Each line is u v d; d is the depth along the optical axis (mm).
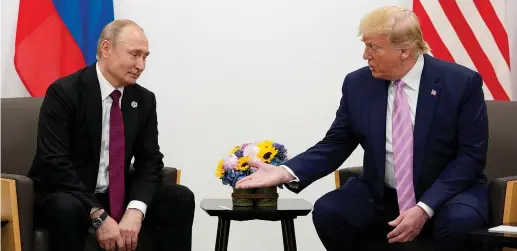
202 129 4289
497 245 2707
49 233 2904
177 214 3174
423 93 2986
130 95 3211
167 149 4273
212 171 4305
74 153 3131
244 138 4301
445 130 2975
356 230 3055
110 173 3129
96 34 4066
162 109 4262
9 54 4129
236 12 4270
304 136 4328
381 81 3070
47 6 4055
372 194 3082
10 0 4117
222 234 3143
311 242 4363
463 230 2758
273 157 3205
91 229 3051
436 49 4152
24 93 4145
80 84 3127
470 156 2943
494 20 4164
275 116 4312
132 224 2996
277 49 4297
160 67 4246
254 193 3146
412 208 2836
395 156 3002
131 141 3176
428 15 4160
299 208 3098
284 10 4285
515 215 2842
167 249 3168
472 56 4160
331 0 4305
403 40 2908
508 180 2854
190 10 4250
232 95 4293
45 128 3059
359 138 3105
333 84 4328
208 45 4266
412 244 2980
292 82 4309
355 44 4324
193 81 4273
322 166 3152
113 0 4188
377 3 4328
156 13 4230
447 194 2865
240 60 4285
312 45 4305
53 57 4043
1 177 2887
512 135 3352
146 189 3133
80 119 3100
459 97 2961
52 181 3021
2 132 3354
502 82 4168
